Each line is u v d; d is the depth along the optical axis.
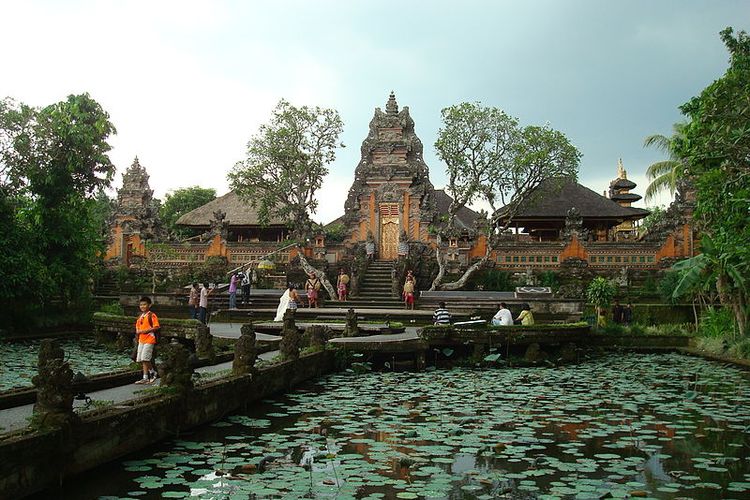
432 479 6.88
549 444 8.55
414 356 16.91
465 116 30.22
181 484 6.57
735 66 16.34
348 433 9.06
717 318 21.72
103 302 30.86
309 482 6.64
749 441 8.78
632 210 39.22
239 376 10.77
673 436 9.06
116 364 16.42
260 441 8.53
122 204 40.22
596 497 6.34
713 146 16.36
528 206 32.38
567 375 15.74
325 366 15.45
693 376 15.66
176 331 19.00
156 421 8.20
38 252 25.20
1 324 23.50
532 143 29.59
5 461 5.74
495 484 6.76
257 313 25.53
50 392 6.51
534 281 31.08
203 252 36.62
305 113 31.62
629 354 21.27
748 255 16.66
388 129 36.78
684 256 31.67
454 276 32.25
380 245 35.78
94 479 6.77
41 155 25.62
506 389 13.30
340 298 29.41
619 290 28.53
